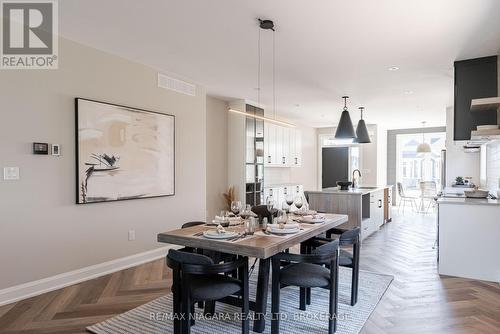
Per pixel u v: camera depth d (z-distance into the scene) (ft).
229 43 11.82
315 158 35.12
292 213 11.98
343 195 18.29
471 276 12.26
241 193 21.35
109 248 12.76
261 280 8.23
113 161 12.73
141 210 14.05
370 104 22.61
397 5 9.01
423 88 18.07
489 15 9.54
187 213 16.37
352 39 11.37
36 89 10.57
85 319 8.89
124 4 9.05
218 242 7.73
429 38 11.23
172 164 15.31
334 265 8.02
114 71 12.93
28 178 10.37
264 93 19.58
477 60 13.19
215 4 9.02
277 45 11.98
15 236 10.09
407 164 35.73
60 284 11.16
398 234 20.27
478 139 13.25
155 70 14.69
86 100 11.84
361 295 10.50
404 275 12.58
